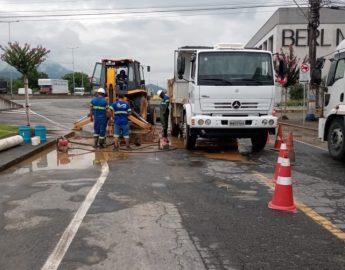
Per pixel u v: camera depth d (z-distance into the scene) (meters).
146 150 13.95
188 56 15.46
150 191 8.05
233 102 12.68
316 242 5.34
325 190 8.24
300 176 9.66
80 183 8.77
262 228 5.87
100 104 14.30
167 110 18.25
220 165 11.05
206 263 4.66
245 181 9.02
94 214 6.49
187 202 7.24
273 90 12.81
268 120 12.69
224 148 14.47
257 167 10.76
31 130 16.17
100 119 14.34
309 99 28.97
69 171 10.19
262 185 8.61
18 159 11.47
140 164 11.22
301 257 4.86
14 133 16.33
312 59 28.14
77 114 31.34
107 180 9.09
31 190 8.12
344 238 5.48
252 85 12.70
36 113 31.83
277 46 51.94
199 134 13.05
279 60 14.55
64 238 5.43
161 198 7.51
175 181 9.01
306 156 12.87
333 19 50.75
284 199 6.81
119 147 14.45
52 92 82.94
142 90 19.61
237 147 14.73
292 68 35.75
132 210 6.72
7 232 5.67
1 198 7.51
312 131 22.42
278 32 51.81
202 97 12.66
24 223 6.05
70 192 7.95
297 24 51.31
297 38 51.41
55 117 28.17
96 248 5.09
